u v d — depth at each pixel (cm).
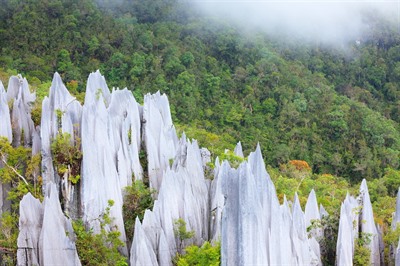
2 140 4862
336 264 4794
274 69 11325
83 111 4922
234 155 5762
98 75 5775
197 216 5084
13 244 4275
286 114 10388
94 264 4331
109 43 11081
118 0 13438
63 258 4184
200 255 4294
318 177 8400
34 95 5672
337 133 10281
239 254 3734
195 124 9400
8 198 4666
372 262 4978
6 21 10944
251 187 3766
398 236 4931
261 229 3784
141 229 4366
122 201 5019
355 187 8050
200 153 5772
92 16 11662
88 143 4856
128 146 5381
